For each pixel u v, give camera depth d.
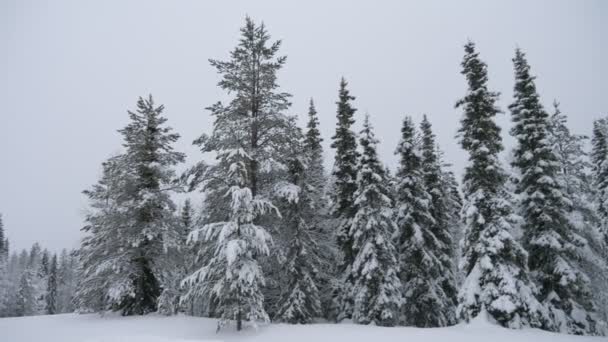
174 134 24.64
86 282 21.12
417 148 24.30
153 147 23.97
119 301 19.78
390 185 25.44
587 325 17.03
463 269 18.41
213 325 16.69
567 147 22.41
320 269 22.88
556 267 17.70
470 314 16.56
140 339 12.48
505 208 17.30
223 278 14.66
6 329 16.64
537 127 18.81
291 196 18.00
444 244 25.27
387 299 19.45
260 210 15.87
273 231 19.86
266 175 19.50
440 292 23.11
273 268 19.44
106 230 21.92
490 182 18.09
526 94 19.47
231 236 15.23
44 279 68.31
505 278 16.06
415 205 23.73
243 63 19.62
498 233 16.83
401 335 13.31
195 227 19.34
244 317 16.08
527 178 19.11
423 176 25.44
